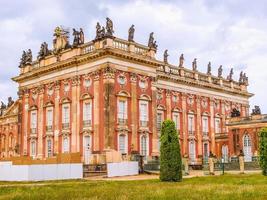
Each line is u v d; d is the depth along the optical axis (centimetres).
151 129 6216
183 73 7431
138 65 6162
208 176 4384
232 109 8500
